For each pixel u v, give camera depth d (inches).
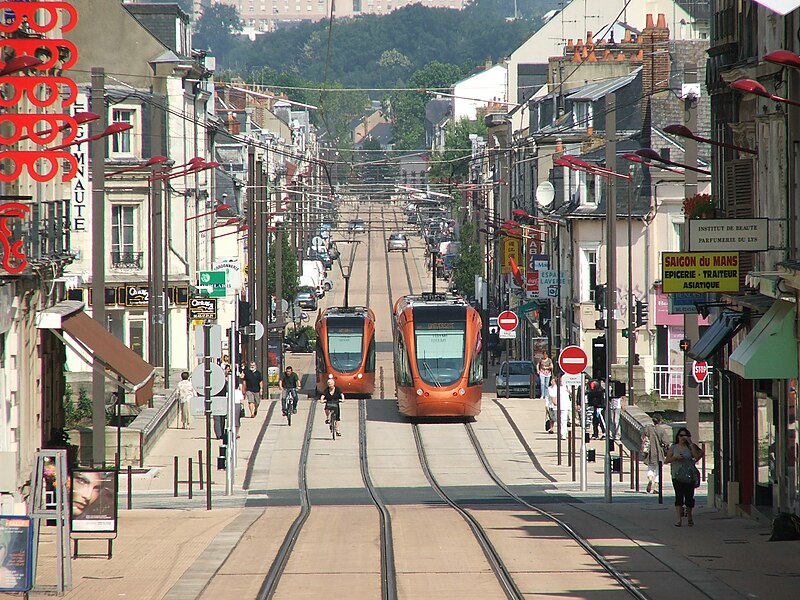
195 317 7253.9
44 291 4456.2
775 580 2714.1
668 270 3816.4
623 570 2847.0
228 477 4916.3
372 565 2935.5
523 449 6220.5
